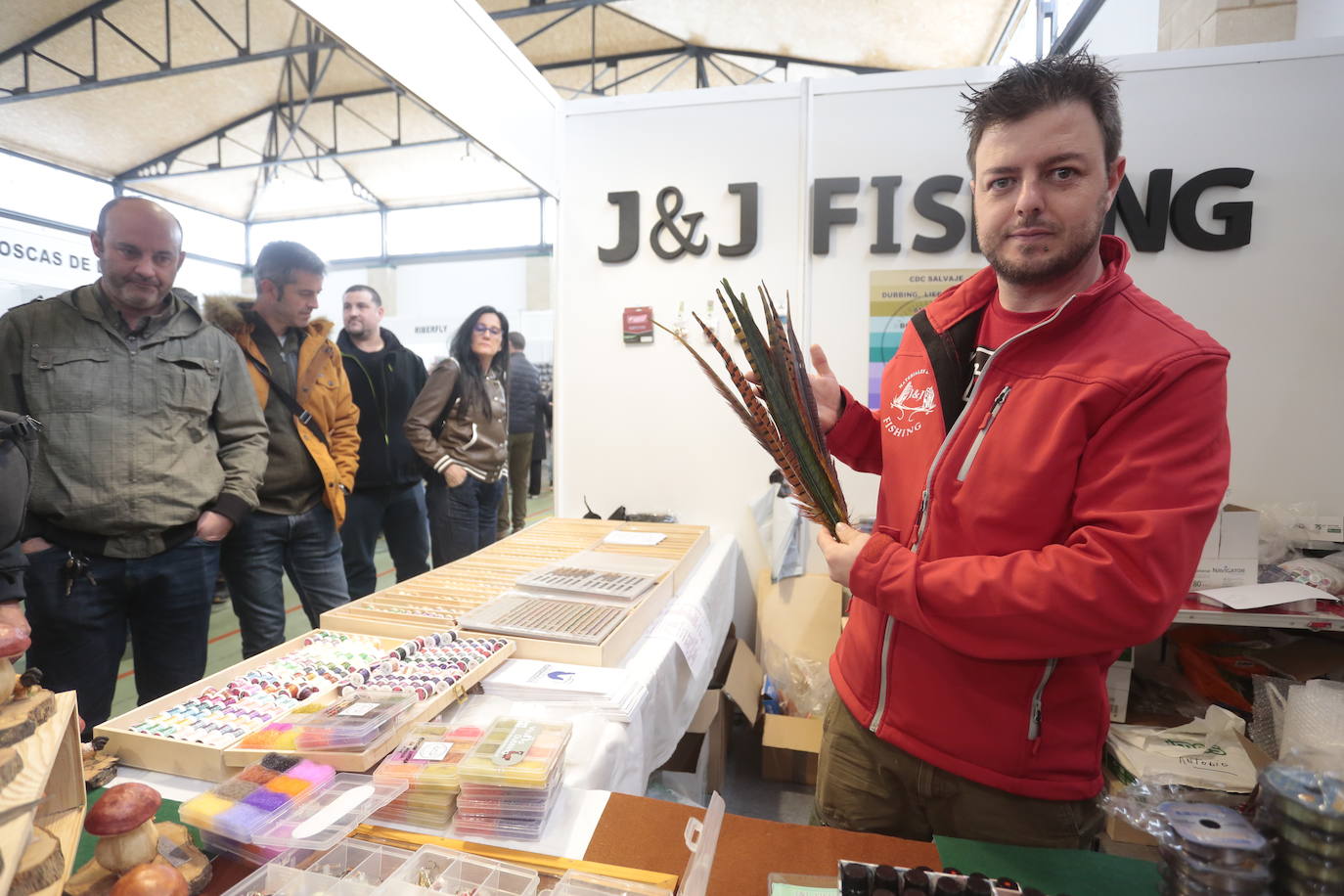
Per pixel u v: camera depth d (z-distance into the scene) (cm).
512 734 90
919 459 105
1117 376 82
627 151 248
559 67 600
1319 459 210
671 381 254
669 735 144
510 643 125
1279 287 209
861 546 92
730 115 240
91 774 88
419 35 149
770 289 242
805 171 237
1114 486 79
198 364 157
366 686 103
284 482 190
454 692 106
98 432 141
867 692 106
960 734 95
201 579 161
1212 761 146
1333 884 56
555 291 258
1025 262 88
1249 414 213
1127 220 213
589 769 95
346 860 73
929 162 229
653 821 83
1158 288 215
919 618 86
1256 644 198
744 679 222
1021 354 93
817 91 233
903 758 102
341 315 218
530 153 221
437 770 83
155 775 93
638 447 258
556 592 153
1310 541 197
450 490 249
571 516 266
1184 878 62
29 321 135
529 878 71
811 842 80
